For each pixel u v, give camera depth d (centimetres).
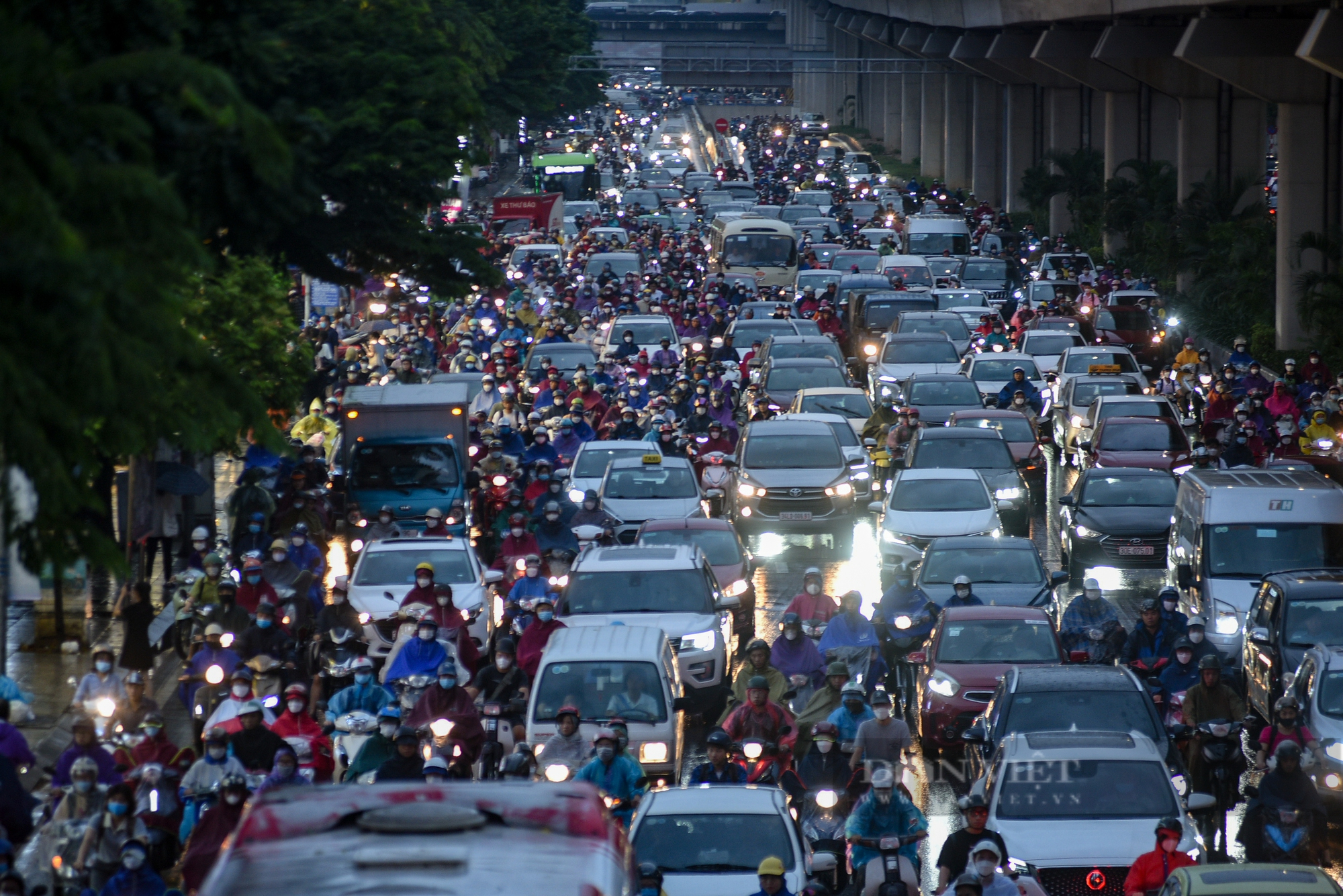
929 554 7656
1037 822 4575
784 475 9994
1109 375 12631
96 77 2908
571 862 2247
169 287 3117
